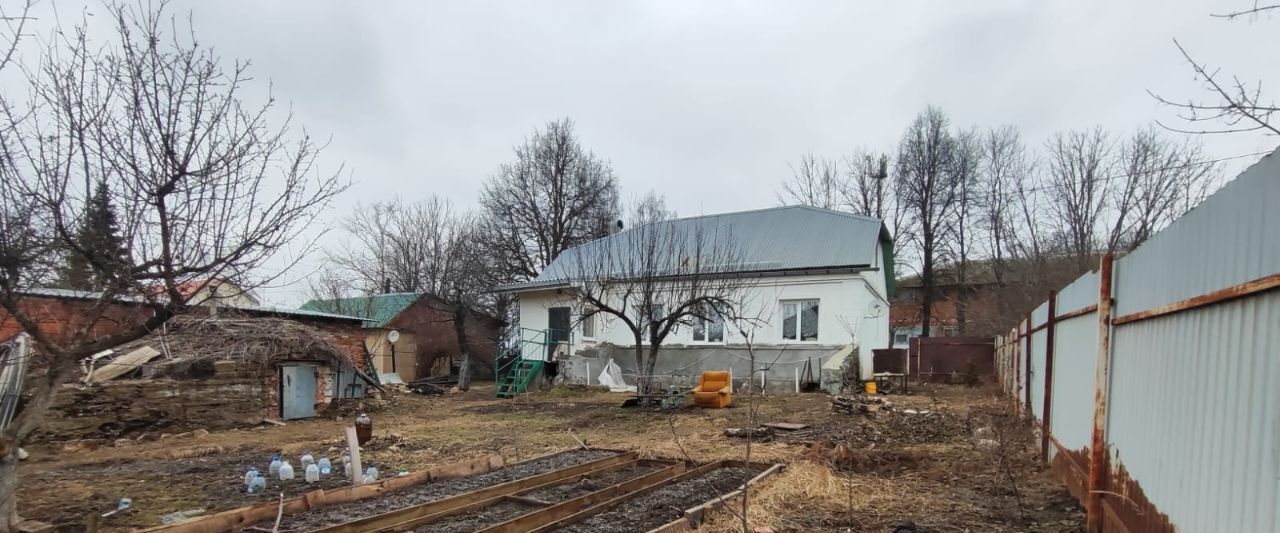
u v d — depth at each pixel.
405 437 11.26
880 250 23.20
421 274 37.03
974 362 21.25
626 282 17.83
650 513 5.95
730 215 23.44
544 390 21.28
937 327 39.03
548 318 23.75
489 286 32.75
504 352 26.16
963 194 35.19
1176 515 3.39
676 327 18.80
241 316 14.56
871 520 5.46
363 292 37.06
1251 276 2.55
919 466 7.61
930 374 21.66
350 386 17.05
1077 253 25.48
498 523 5.78
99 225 4.70
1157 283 3.80
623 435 11.30
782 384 18.25
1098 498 4.84
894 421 11.05
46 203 4.42
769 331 19.06
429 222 37.22
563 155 37.12
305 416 15.49
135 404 12.21
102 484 7.77
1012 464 7.49
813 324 18.81
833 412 13.02
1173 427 3.47
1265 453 2.45
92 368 12.15
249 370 14.34
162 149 4.89
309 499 6.32
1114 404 4.68
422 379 29.14
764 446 9.30
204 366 13.52
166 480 8.00
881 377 18.58
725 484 7.14
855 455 8.05
